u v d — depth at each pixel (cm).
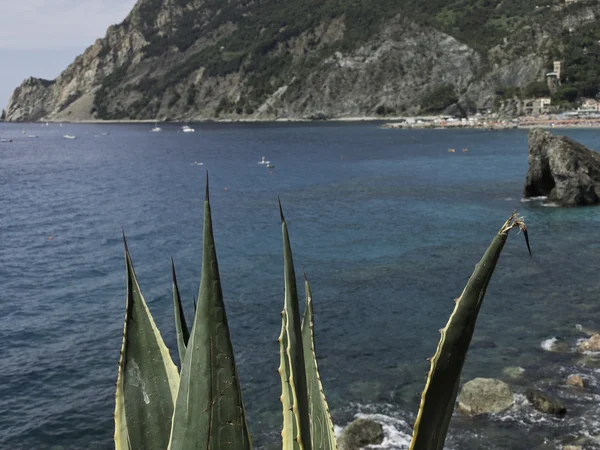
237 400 225
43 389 1609
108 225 3966
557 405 1335
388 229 3553
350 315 2069
